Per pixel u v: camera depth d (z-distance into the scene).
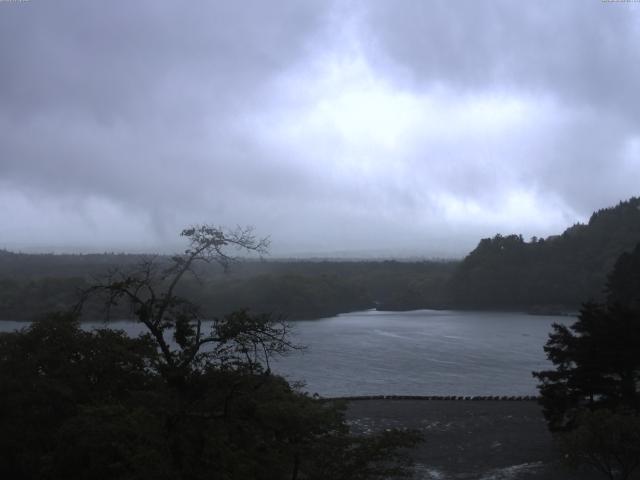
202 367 19.70
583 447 26.28
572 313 175.38
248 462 17.25
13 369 22.03
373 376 70.69
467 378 69.75
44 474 18.77
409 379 69.06
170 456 16.16
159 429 16.64
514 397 55.75
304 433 18.70
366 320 155.88
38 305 83.88
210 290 96.12
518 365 79.94
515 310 194.25
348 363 80.50
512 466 34.00
